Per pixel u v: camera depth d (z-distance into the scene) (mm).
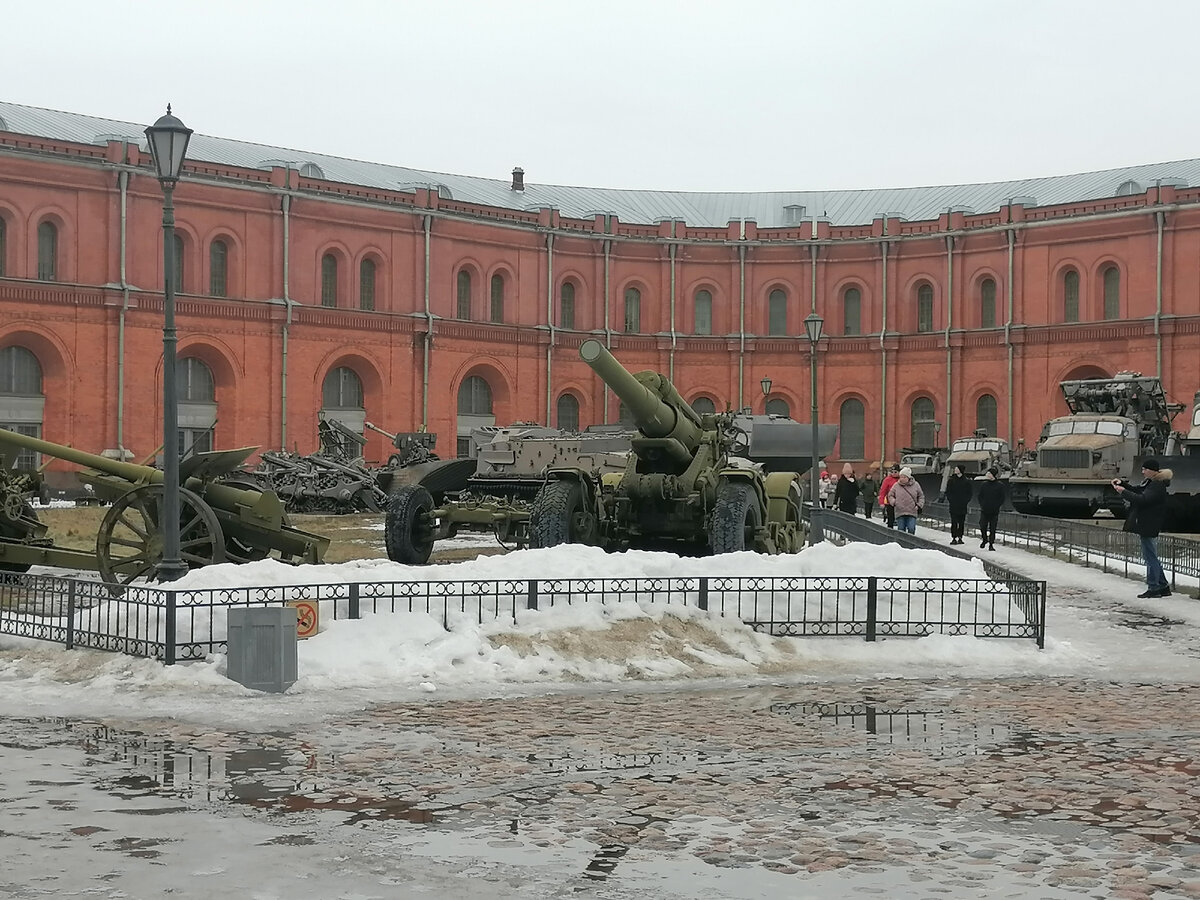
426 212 62469
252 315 57906
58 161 53000
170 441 16422
